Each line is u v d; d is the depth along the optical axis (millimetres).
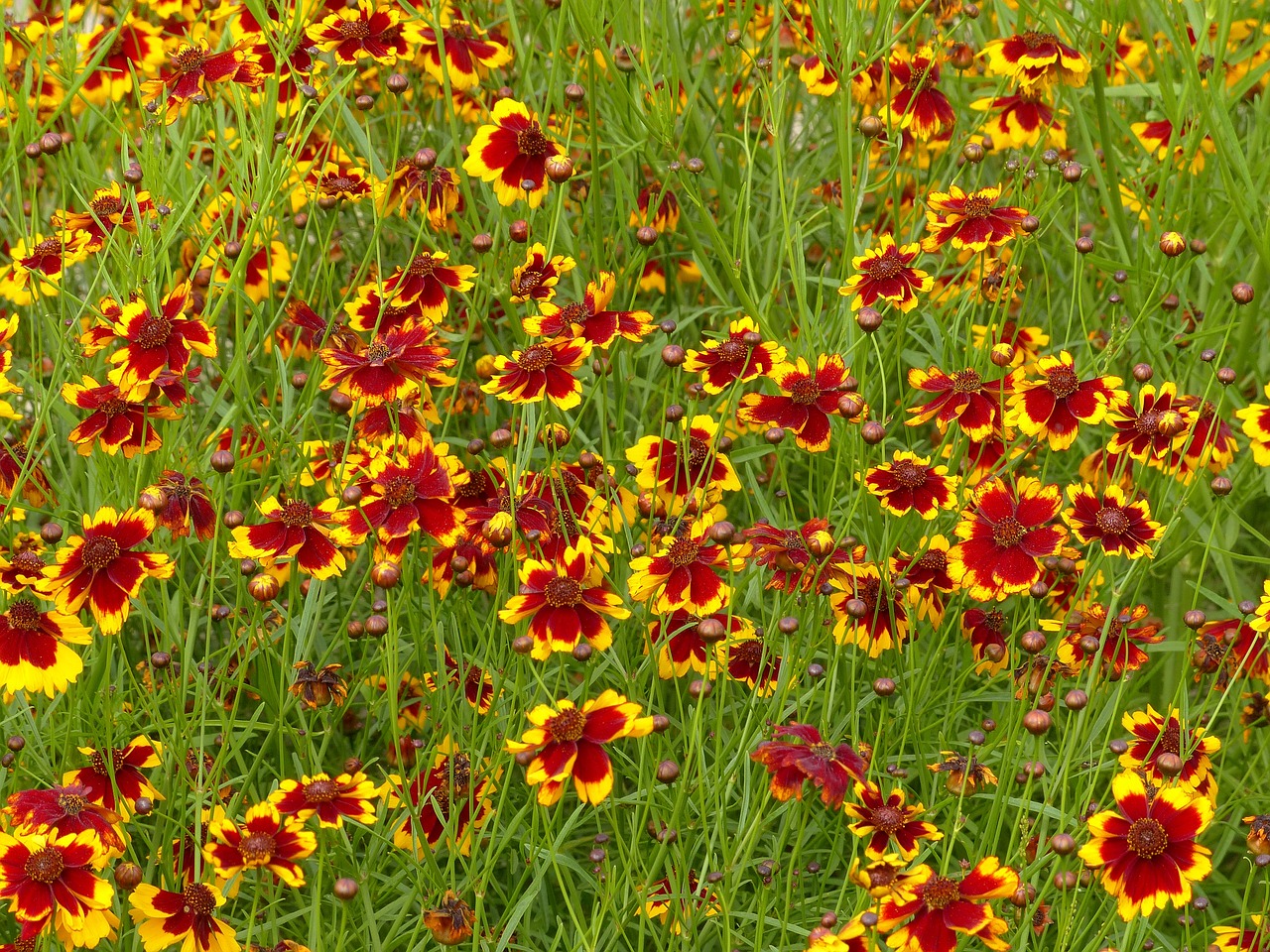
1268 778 1086
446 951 1010
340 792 959
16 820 941
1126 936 945
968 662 1115
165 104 1129
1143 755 1004
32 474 1091
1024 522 1019
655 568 994
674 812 973
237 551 999
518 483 1026
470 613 1052
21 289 1125
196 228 1139
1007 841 1104
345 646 1091
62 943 956
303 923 1038
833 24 1141
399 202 1151
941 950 915
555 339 1049
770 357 1049
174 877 993
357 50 1148
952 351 1128
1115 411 1053
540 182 1101
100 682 1036
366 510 1000
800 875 1032
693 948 985
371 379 1022
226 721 991
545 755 934
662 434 1072
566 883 1006
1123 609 1073
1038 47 1163
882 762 1039
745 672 1045
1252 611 1031
